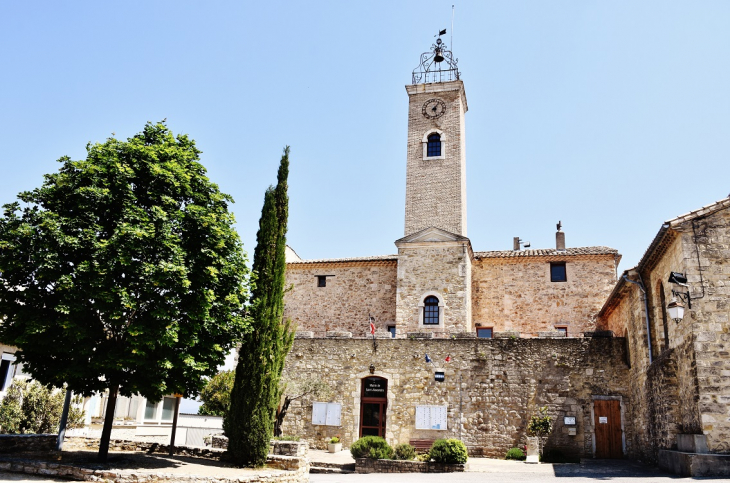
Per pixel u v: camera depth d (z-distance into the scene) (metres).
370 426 26.14
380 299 33.16
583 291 31.83
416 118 35.25
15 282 14.80
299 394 26.39
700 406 15.79
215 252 16.30
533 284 32.62
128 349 14.70
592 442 23.88
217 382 42.44
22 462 14.93
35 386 23.69
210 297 15.46
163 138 17.52
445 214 32.88
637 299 22.23
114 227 15.27
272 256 19.84
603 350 24.83
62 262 14.44
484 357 25.75
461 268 30.67
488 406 25.17
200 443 31.16
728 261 16.78
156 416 37.28
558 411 24.52
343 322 33.28
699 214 17.19
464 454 20.94
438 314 30.30
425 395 25.86
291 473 17.03
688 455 15.26
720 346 16.08
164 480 14.25
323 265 34.31
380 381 26.59
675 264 17.92
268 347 18.78
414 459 22.22
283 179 20.91
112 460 16.47
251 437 17.83
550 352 25.28
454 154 33.84
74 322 14.09
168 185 16.22
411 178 34.09
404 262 31.52
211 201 17.31
